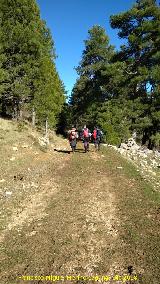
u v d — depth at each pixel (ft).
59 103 167.22
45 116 135.64
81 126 223.10
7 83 121.80
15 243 45.14
